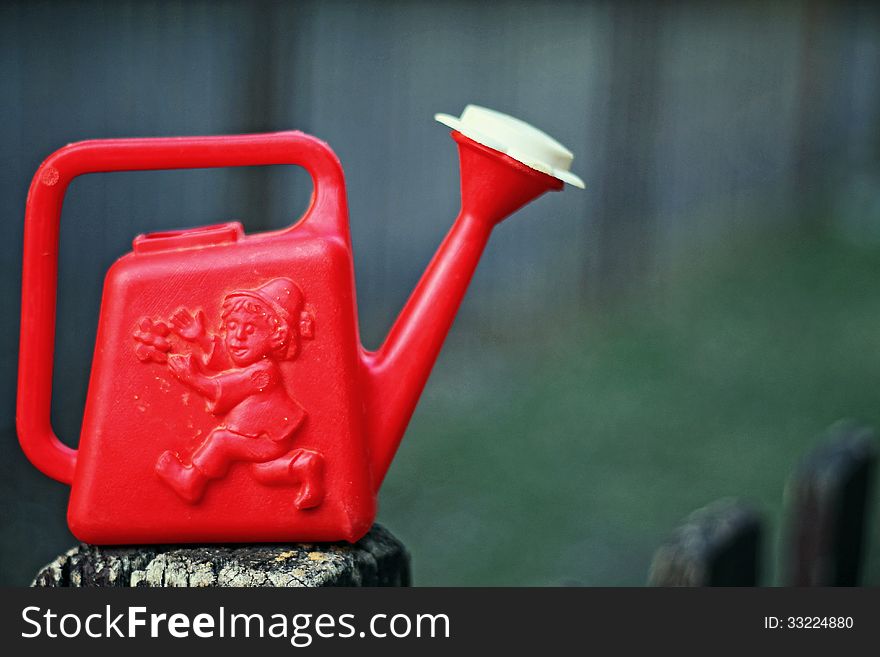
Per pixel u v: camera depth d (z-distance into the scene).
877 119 9.66
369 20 5.41
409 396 1.10
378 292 5.28
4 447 3.21
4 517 2.87
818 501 2.05
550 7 6.30
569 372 5.16
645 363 5.36
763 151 8.34
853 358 5.57
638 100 6.09
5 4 4.12
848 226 8.20
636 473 4.21
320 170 1.06
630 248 6.29
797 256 7.44
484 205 1.09
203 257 1.03
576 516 3.84
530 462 4.20
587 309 6.03
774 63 8.33
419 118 5.70
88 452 1.04
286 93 4.02
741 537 1.69
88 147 1.02
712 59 7.39
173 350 1.02
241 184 4.05
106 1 4.43
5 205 4.02
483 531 3.67
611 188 6.07
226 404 1.03
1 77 4.10
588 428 4.56
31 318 1.05
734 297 6.46
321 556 1.09
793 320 6.15
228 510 1.05
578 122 6.69
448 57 5.82
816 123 8.76
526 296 5.78
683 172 7.13
